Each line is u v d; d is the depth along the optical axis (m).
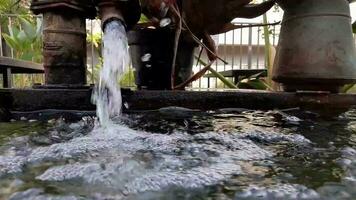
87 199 0.58
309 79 1.82
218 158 0.84
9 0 5.34
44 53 1.67
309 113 1.63
